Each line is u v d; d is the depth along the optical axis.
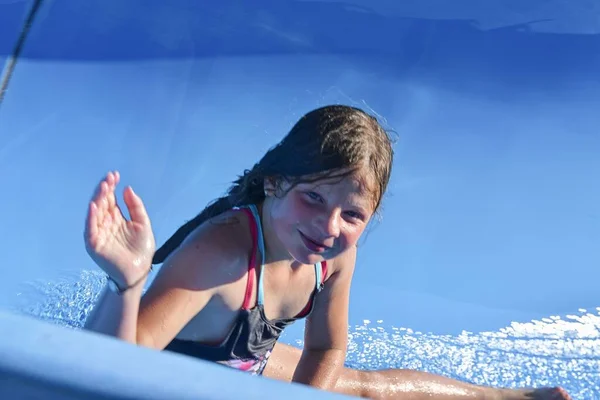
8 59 4.54
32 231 3.94
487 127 4.72
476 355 3.79
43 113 4.38
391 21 5.08
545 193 4.53
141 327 2.71
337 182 2.77
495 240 4.34
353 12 5.10
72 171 4.18
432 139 4.64
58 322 3.51
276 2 5.10
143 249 2.46
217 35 4.85
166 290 2.79
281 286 3.12
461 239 4.35
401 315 3.99
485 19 5.18
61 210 4.02
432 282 4.15
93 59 4.64
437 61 4.92
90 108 4.43
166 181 4.20
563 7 5.32
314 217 2.79
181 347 3.05
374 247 4.30
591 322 3.96
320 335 3.46
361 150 2.80
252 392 1.72
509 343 3.86
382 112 4.59
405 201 4.45
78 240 3.94
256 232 3.02
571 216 4.45
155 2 4.98
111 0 4.94
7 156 4.20
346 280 3.39
